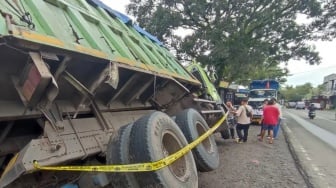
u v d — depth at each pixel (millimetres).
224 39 21188
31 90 2811
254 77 40844
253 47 22812
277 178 6914
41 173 3445
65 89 3707
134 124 3844
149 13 22125
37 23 3146
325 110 67438
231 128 12562
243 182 6484
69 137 3465
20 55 2799
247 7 20469
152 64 5738
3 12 2639
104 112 4684
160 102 6691
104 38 4480
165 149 4121
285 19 23438
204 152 5277
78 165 3799
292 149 11070
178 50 21797
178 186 3738
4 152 3381
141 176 3459
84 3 4953
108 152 3682
